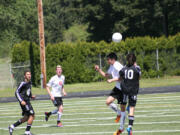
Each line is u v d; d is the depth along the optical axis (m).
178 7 152.38
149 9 151.62
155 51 108.38
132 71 29.94
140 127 34.66
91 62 108.69
